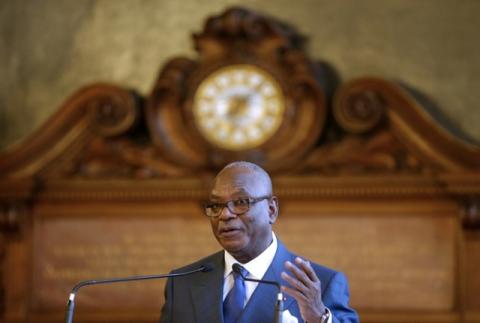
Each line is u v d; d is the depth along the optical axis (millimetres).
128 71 17453
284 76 16203
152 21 17531
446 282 15641
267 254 7930
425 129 15602
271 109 16203
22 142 16656
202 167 16234
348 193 15812
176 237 16516
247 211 7664
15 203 16641
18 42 17859
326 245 16031
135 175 16516
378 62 16594
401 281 15781
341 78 16641
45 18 17859
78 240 16750
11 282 16750
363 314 15742
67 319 7359
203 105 16406
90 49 17656
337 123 16297
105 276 16594
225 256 8070
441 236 15727
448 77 16359
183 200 16469
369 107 15711
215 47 16562
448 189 15320
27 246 16781
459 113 16234
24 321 16547
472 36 16391
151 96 16406
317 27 16859
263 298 7723
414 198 15797
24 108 17672
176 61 16500
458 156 15445
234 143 16234
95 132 16688
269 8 17062
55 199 16719
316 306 7051
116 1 17703
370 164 15891
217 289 7871
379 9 16734
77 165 16766
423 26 16562
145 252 16578
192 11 17422
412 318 15586
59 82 17656
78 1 17828
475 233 15523
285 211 16172
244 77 16375
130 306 16484
